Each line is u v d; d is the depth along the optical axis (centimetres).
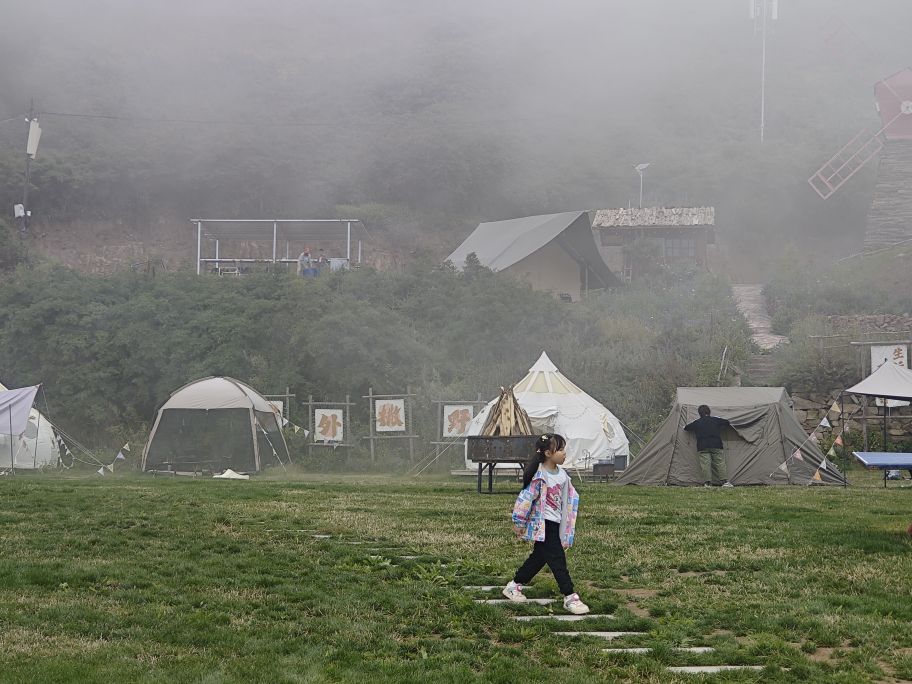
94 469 2711
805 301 3738
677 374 3064
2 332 3294
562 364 3203
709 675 610
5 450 2555
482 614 762
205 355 3212
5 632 677
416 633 708
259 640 673
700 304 3922
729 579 911
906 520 1329
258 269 3869
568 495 814
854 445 2730
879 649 667
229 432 2600
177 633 686
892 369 2509
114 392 3156
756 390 2131
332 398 3100
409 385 3069
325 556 1009
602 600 820
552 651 667
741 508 1484
